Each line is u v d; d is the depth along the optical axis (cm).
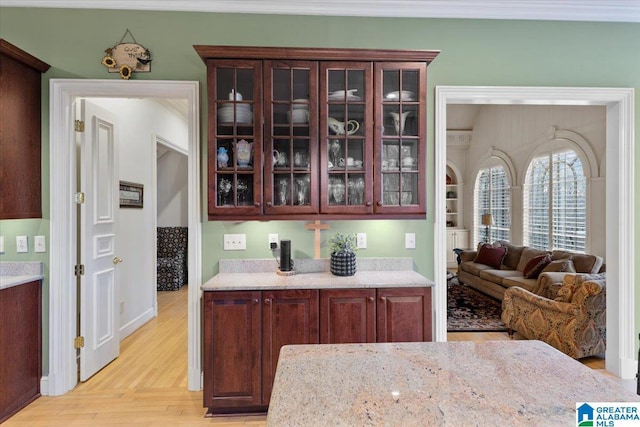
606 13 265
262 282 225
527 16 264
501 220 665
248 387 217
